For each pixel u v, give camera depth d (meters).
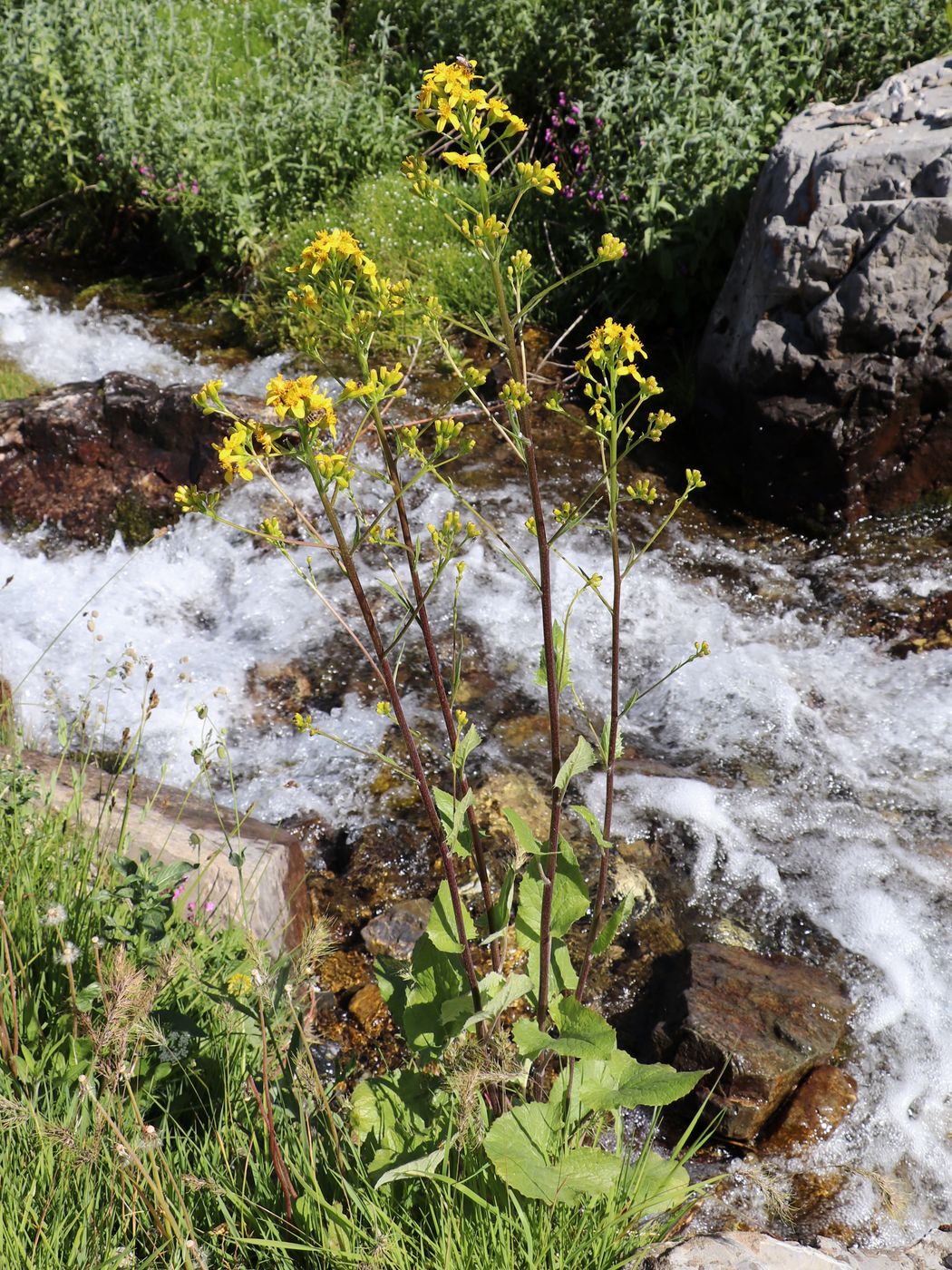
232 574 5.38
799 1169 2.69
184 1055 2.11
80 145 8.05
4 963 2.18
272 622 5.04
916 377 4.96
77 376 6.90
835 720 4.25
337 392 6.16
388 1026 3.02
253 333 6.93
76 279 7.79
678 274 6.24
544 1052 2.04
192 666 4.78
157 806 3.22
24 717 4.34
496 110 1.61
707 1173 2.67
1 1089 1.97
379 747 4.21
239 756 4.25
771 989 3.09
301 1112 1.89
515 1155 1.81
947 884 3.53
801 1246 2.05
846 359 5.07
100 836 2.82
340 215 7.29
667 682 4.53
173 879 2.40
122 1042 1.82
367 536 1.62
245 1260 1.81
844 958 3.29
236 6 9.16
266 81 7.80
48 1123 1.81
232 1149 2.00
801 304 5.19
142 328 7.26
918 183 4.89
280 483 5.68
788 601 4.93
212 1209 1.90
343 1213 1.85
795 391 5.20
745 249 5.59
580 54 7.30
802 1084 2.87
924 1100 2.85
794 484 5.30
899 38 6.55
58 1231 1.75
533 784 4.00
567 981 2.00
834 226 5.05
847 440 5.12
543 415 5.98
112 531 5.67
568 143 7.36
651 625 4.86
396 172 7.43
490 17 7.68
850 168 5.06
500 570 5.16
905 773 3.99
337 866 3.70
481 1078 1.74
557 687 1.79
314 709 4.50
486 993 1.94
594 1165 1.83
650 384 1.75
